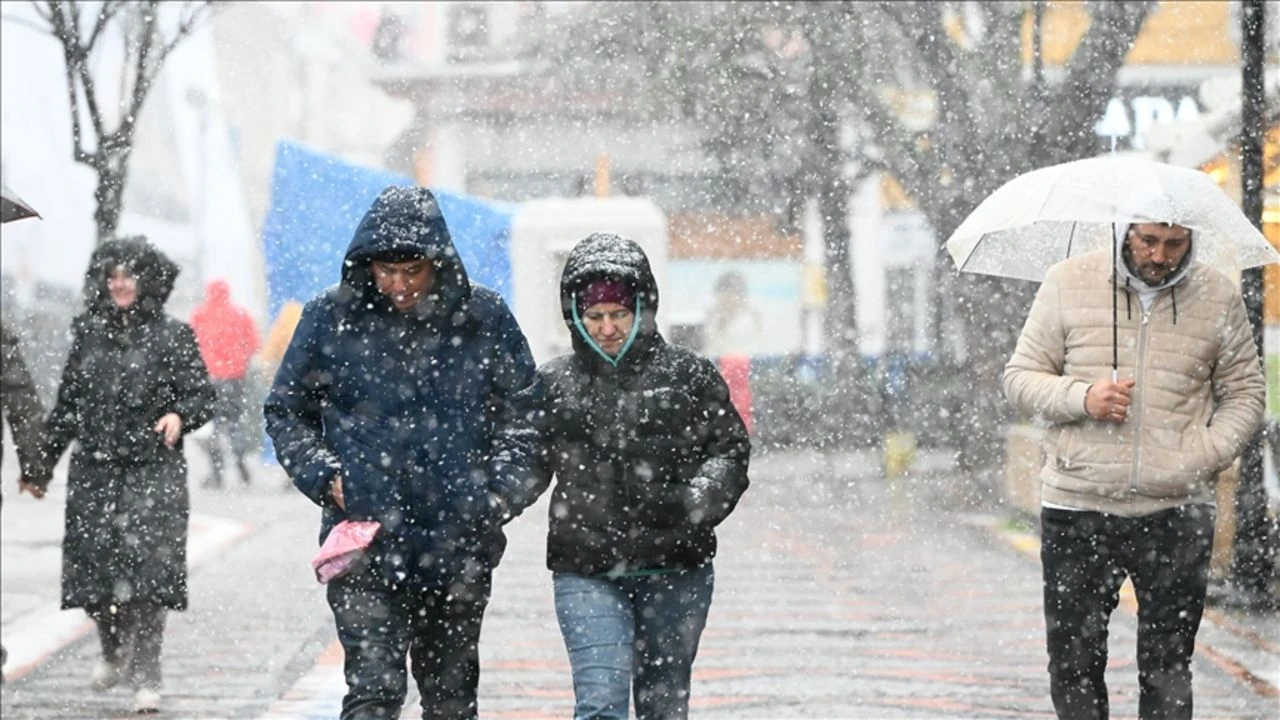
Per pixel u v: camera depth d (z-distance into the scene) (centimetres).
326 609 3416
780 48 7125
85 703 2502
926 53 5994
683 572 1741
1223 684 2603
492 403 1745
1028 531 4766
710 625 3184
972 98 5931
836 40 6450
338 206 5272
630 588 1738
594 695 1680
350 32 11294
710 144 7606
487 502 1723
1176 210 1819
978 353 5944
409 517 1719
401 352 1723
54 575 3888
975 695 2517
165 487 2497
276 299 5325
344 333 1728
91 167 5325
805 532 4825
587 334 1716
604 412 1712
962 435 5916
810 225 11706
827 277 8075
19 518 5016
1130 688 2603
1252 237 1855
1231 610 3228
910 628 3147
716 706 2445
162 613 2531
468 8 11325
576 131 11094
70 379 2519
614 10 7369
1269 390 3303
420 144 11312
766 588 3688
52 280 10831
